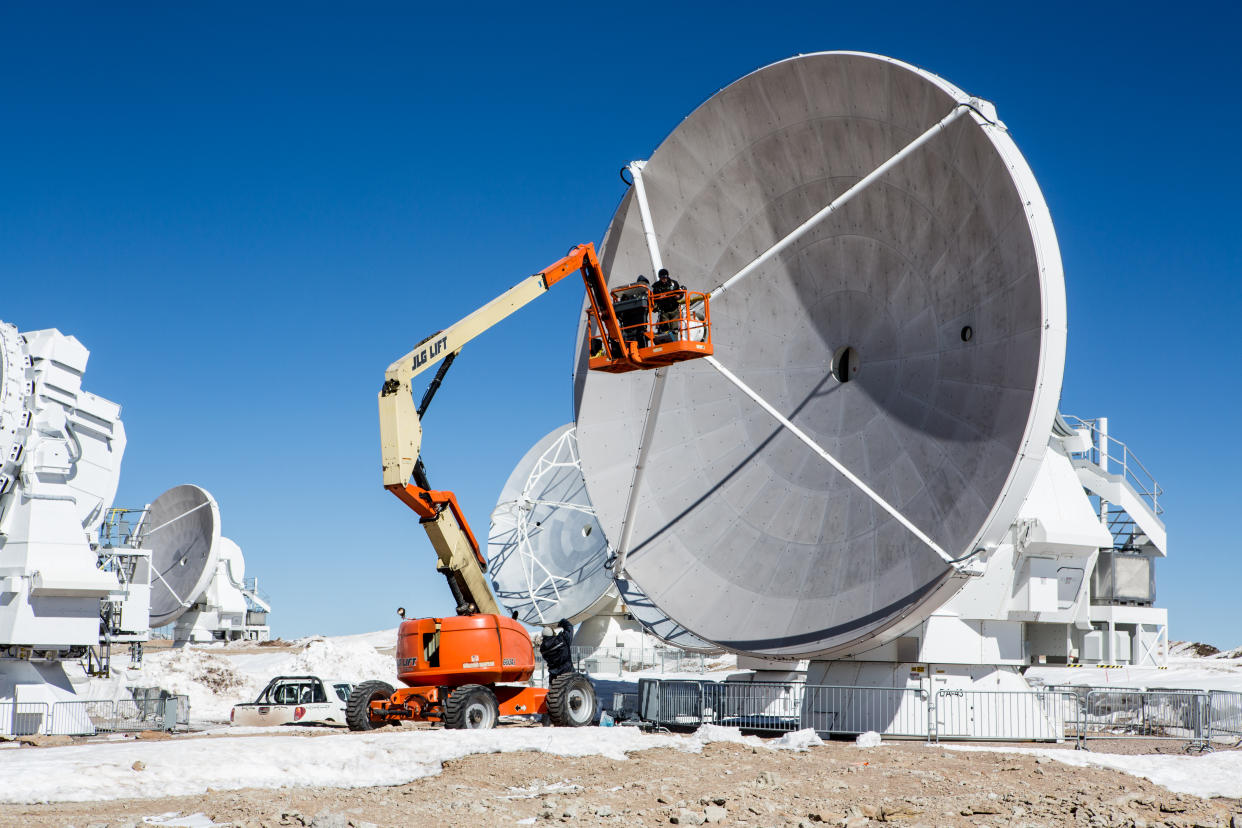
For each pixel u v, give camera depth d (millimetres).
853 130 26906
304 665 50281
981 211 24125
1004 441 23016
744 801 16734
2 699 32656
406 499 26609
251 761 19484
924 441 25344
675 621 29094
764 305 29812
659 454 31344
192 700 42594
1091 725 33344
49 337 34531
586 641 62781
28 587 32781
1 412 32719
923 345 26047
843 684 29312
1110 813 17016
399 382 26156
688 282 30703
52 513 33531
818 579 26609
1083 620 45875
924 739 27844
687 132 30141
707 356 27156
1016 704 28594
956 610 28766
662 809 16141
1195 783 21375
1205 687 39250
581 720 28375
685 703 32031
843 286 28203
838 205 26094
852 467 27047
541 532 62625
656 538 30547
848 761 22922
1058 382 22469
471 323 27234
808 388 28734
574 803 16141
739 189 29656
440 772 20516
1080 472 50094
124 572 39125
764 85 28156
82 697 37656
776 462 28938
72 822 14797
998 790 19328
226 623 82188
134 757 19203
